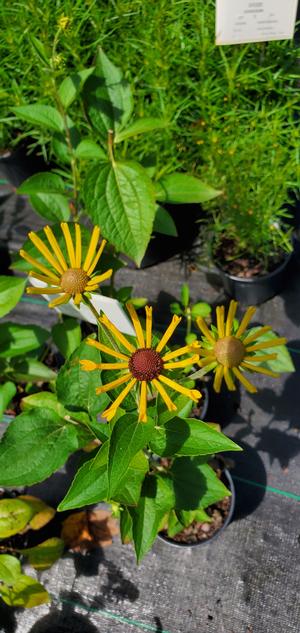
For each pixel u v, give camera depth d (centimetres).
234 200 59
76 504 35
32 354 57
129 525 40
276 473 58
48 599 48
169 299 70
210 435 34
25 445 41
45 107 50
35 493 60
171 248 71
